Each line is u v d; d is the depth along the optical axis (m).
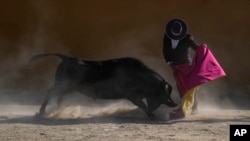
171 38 13.53
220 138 11.25
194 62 13.29
